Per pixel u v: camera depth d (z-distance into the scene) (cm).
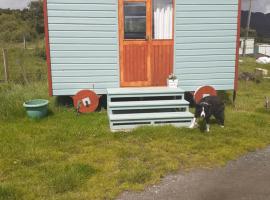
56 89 767
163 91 730
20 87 968
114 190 416
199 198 403
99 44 762
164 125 661
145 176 454
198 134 627
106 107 808
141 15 766
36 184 430
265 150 569
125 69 782
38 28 4284
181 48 789
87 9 742
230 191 420
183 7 771
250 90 1195
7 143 577
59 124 684
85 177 449
